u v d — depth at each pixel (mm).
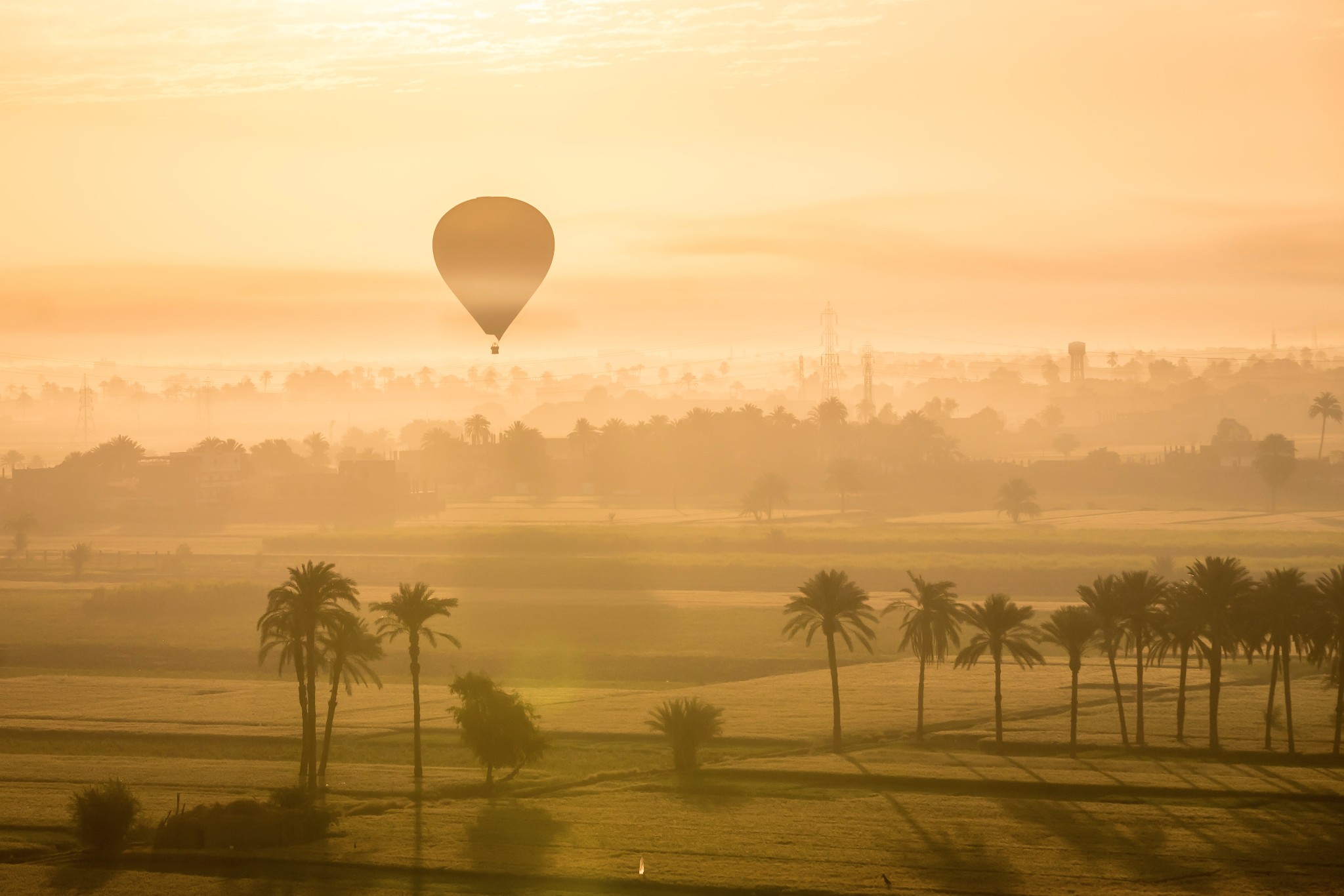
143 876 59500
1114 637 85188
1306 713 93438
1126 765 79188
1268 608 81688
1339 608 80062
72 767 80812
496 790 75250
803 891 56906
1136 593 84375
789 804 71500
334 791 74812
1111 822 67312
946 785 75000
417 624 80125
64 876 59531
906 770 77750
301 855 62344
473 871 59656
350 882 58688
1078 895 56250
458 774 79125
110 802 63969
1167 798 72125
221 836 64062
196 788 75188
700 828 66750
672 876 58875
